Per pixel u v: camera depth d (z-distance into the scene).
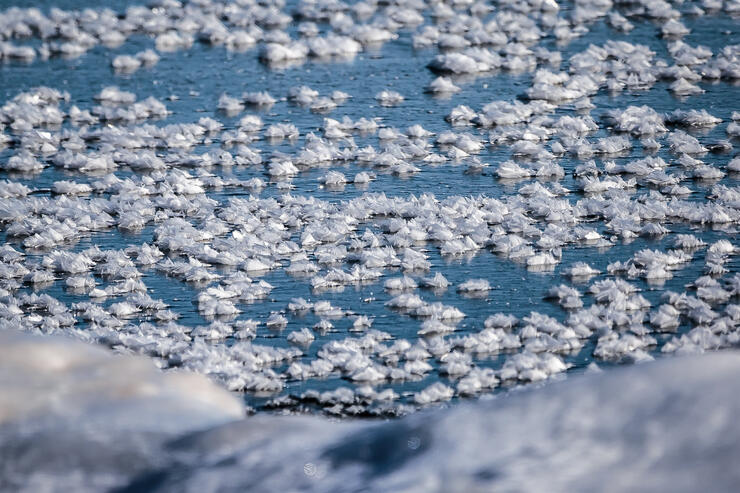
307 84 47.50
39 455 7.14
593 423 5.82
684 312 26.17
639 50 49.97
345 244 31.48
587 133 41.06
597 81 46.69
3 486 6.92
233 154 39.84
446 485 5.70
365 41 53.62
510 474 5.64
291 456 6.61
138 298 27.44
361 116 43.38
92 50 53.47
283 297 27.73
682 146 38.59
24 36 55.94
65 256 30.31
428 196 34.75
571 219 32.72
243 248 30.98
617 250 30.58
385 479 5.96
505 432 5.95
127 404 7.73
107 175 37.81
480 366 23.59
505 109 43.09
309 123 42.81
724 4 57.69
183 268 29.56
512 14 56.88
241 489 6.39
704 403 5.72
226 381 22.55
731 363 6.01
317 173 37.75
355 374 22.98
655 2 57.25
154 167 38.69
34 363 8.28
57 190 36.66
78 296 28.28
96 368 8.29
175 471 6.80
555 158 38.50
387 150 39.16
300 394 22.25
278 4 60.78
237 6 60.78
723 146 38.91
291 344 24.94
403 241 31.25
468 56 49.88
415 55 51.59
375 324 26.00
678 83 45.56
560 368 23.17
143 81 48.47
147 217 34.28
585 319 25.48
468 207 33.75
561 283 28.31
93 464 7.02
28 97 45.91
